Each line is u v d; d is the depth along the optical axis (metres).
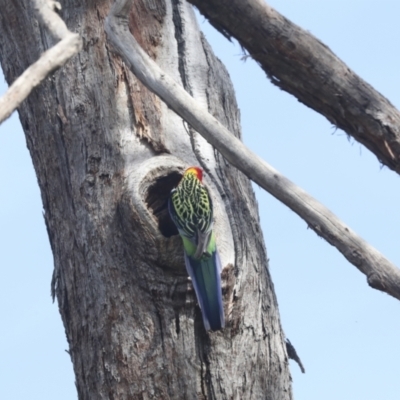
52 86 11.94
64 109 11.82
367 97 9.57
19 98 7.02
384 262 8.96
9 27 12.61
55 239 11.77
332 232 9.17
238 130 12.73
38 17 8.09
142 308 10.91
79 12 12.09
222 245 11.29
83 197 11.42
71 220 11.51
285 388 11.30
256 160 9.56
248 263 11.38
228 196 11.79
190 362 10.79
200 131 9.80
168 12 12.47
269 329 11.34
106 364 10.94
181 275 10.95
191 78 12.31
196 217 11.12
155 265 10.91
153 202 12.37
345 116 9.74
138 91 11.77
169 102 9.91
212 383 10.79
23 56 12.50
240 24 9.71
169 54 12.30
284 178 9.46
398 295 8.89
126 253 11.02
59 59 7.29
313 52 9.61
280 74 9.93
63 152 11.77
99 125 11.64
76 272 11.36
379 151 9.77
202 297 10.72
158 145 11.64
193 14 12.74
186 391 10.72
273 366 11.22
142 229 10.86
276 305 11.73
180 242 11.05
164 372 10.75
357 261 9.04
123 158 11.45
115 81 11.77
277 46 9.68
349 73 9.64
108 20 10.27
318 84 9.69
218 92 12.58
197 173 11.58
